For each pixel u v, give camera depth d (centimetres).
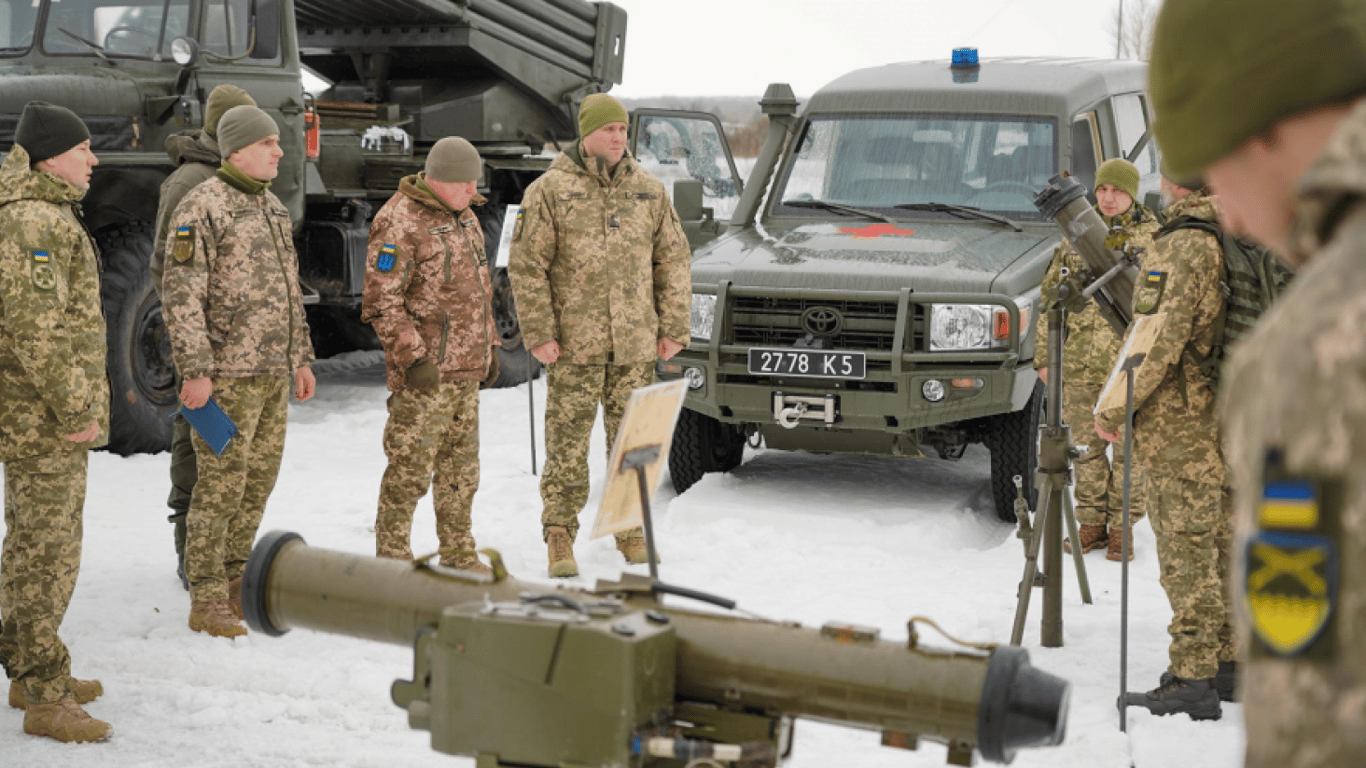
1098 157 734
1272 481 88
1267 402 89
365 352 1189
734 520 631
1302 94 100
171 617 501
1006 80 739
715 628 176
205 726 406
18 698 413
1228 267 381
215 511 484
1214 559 402
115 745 391
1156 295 386
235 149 476
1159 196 657
